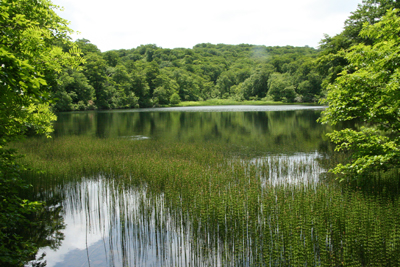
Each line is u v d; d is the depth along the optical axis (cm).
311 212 799
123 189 1176
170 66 17600
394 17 858
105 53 12006
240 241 737
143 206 936
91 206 1036
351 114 1065
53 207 1034
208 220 827
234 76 16100
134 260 692
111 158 1652
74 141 2303
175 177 1227
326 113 1112
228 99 13438
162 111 7262
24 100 483
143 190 1166
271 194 967
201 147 2052
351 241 674
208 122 4166
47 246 772
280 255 664
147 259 695
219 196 955
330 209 819
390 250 647
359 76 932
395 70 840
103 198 1103
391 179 1085
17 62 396
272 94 11400
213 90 15712
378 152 941
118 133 3006
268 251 678
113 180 1291
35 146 2052
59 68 764
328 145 2139
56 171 1369
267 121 4078
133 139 2533
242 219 818
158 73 11962
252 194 966
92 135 2834
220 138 2581
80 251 743
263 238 738
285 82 10869
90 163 1523
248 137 2625
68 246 767
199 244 746
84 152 1839
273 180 1288
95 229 859
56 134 2908
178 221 877
